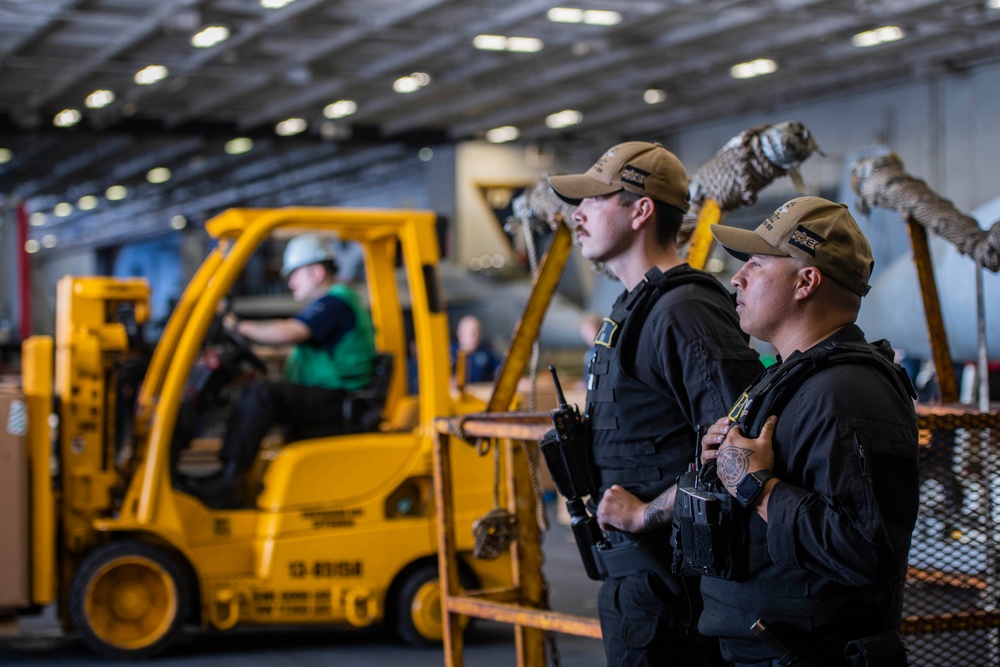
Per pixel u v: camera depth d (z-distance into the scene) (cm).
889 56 1700
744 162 345
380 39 1526
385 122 2198
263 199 3566
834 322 209
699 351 244
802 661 201
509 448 357
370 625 578
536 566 356
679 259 273
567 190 271
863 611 201
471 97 1955
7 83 1748
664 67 1741
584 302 2305
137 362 574
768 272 210
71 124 1991
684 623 258
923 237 411
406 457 557
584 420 269
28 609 542
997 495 329
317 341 572
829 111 1911
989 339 600
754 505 198
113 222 4231
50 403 528
